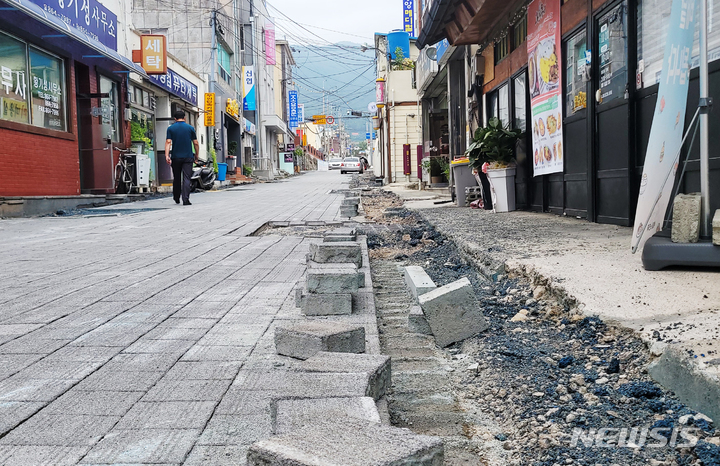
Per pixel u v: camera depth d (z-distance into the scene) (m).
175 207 14.30
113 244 7.56
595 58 7.48
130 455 2.00
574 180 8.37
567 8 8.41
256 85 47.34
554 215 9.11
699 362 2.39
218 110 33.62
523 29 10.69
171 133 14.96
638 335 2.95
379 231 9.14
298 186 29.62
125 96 19.75
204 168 23.88
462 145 16.97
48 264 5.95
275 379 2.71
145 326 3.62
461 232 7.37
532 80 9.93
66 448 2.04
